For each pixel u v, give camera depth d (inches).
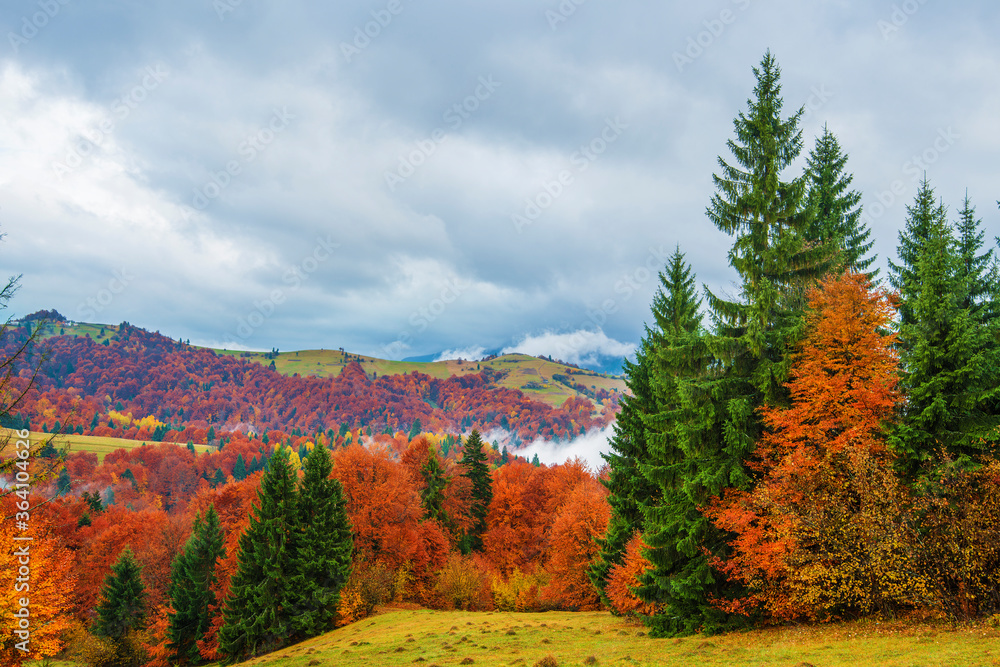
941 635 583.8
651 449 916.0
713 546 842.8
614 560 1309.1
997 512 619.8
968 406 698.8
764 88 912.3
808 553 695.1
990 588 622.5
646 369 1325.0
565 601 1744.6
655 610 1002.7
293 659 1069.8
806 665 517.7
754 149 907.4
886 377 729.0
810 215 868.6
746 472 832.3
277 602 1539.1
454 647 964.0
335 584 1620.3
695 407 837.8
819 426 729.0
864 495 670.5
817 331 779.4
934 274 754.2
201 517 2465.6
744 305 867.4
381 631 1306.6
